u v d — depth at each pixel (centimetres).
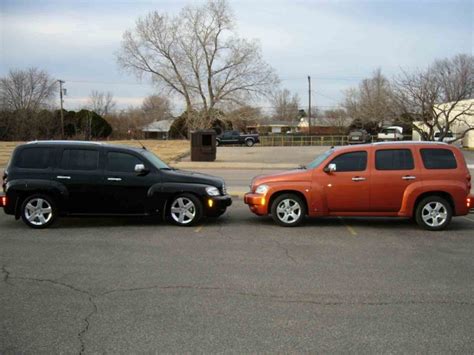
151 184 950
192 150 3038
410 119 3459
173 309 495
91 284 578
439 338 426
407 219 1057
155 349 402
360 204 934
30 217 934
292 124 10150
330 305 509
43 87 6569
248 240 834
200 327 448
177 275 618
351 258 712
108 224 981
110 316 475
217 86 6012
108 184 940
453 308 502
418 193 922
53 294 541
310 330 443
